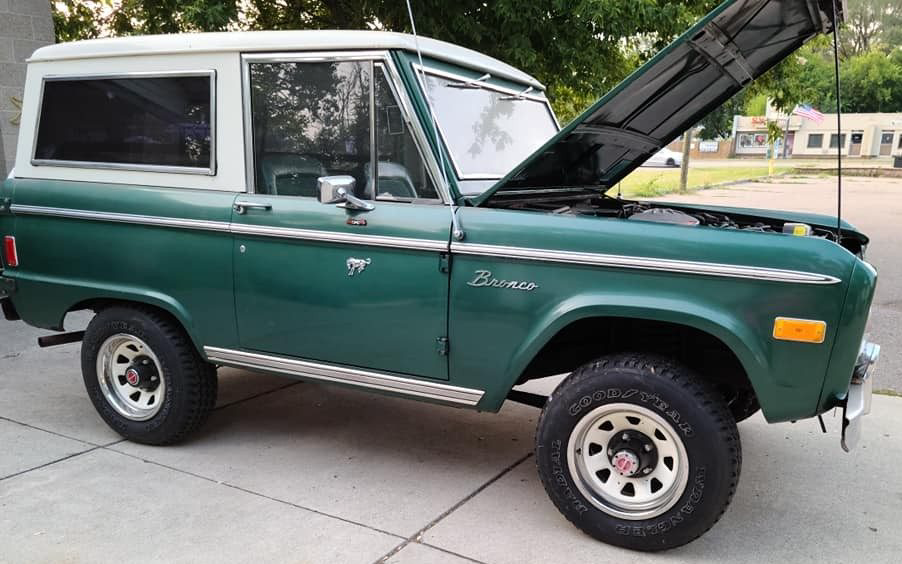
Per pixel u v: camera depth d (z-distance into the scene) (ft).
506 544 10.05
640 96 10.93
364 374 11.22
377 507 11.07
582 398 9.75
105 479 11.85
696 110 12.88
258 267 11.60
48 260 13.47
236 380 17.15
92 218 12.76
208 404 13.06
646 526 9.64
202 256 12.01
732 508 11.26
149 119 12.46
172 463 12.53
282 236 11.27
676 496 9.44
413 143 10.59
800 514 11.09
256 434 13.92
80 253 13.09
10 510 10.76
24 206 13.48
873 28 181.78
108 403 13.41
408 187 10.73
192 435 13.76
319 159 11.32
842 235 12.28
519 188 11.62
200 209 11.92
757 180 96.22
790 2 9.45
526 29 23.77
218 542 9.96
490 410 10.61
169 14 23.44
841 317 8.64
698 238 9.14
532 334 9.96
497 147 12.28
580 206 13.44
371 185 10.98
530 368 11.34
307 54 11.13
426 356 10.75
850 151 151.53
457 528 10.47
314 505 11.09
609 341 11.04
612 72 26.66
